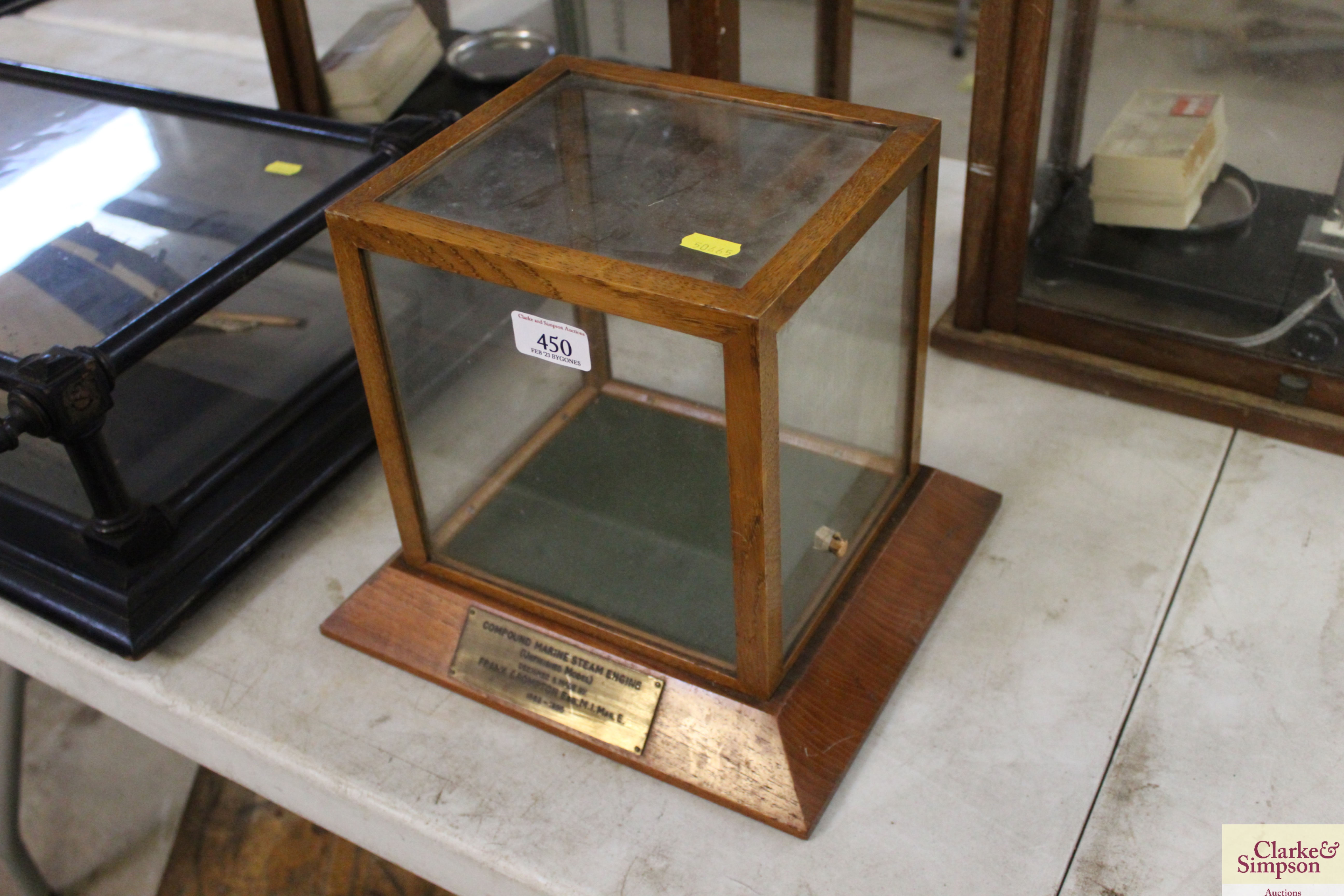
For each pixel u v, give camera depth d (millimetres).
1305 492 1127
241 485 1103
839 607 962
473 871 885
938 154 852
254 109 1373
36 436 917
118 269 1104
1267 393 1185
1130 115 1138
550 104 922
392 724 959
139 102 1406
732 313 667
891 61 2877
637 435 880
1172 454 1179
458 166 843
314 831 1610
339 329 1242
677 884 837
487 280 760
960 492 1094
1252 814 867
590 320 865
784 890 832
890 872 840
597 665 927
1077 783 894
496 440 959
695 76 1146
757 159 834
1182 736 923
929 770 908
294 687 993
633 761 905
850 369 865
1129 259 1186
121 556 1003
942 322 1326
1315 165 1068
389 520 1157
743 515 767
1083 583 1054
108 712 1085
